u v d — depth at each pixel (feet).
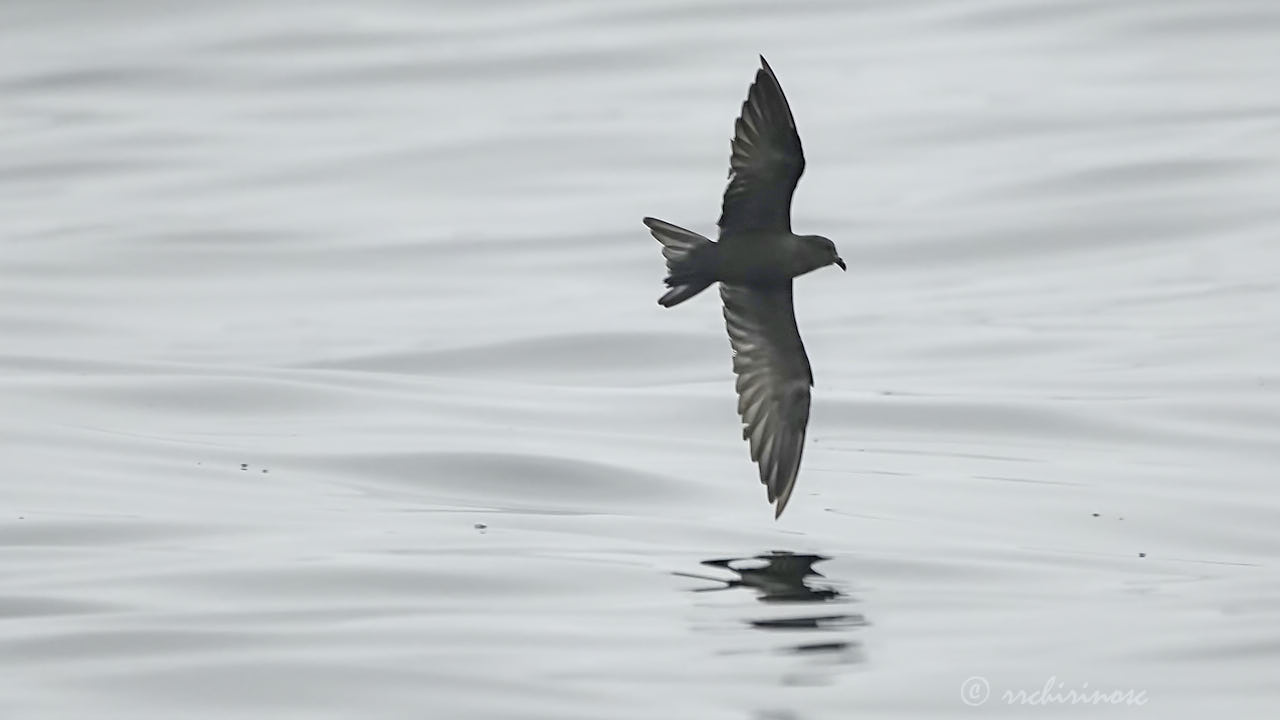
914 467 57.62
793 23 126.31
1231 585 45.11
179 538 48.32
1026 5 126.11
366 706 35.99
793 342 35.78
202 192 100.07
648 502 53.26
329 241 91.45
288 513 51.26
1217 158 95.91
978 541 49.21
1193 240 86.94
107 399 65.21
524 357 73.31
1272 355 70.23
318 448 58.85
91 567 45.24
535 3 130.82
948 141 102.94
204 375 68.59
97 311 81.25
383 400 66.18
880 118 107.14
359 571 44.83
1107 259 85.76
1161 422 62.03
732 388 67.87
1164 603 43.34
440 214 95.55
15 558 46.11
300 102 115.65
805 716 35.70
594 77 117.39
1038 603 43.37
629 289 83.35
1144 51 116.98
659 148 104.06
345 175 102.37
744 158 33.99
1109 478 56.03
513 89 115.85
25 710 35.76
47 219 95.86
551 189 98.84
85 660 38.37
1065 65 115.24
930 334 75.72
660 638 39.88
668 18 126.82
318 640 39.50
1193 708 36.14
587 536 49.01
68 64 124.57
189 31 129.39
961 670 38.09
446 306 81.20
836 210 93.15
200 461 57.06
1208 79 110.63
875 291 83.20
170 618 40.93
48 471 55.42
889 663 38.40
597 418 63.67
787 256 34.35
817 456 59.06
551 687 36.94
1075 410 63.46
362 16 129.80
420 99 114.93
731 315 35.94
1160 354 71.26
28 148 108.99
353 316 80.07
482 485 55.26
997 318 77.92
